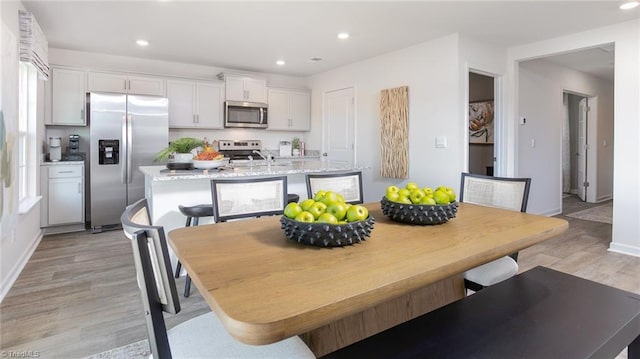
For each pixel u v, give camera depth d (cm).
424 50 426
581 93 609
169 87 509
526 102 496
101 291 264
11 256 281
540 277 162
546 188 541
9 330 208
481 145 605
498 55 441
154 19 353
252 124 571
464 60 398
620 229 363
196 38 413
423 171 430
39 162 406
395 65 464
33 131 375
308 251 114
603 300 139
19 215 302
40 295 257
